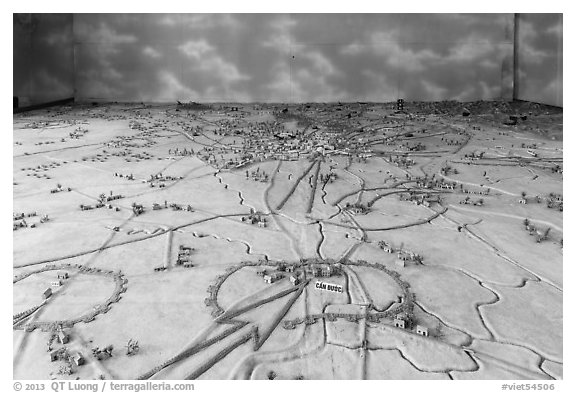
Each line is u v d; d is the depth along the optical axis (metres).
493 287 8.40
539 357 6.60
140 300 7.84
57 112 24.58
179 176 14.56
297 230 10.83
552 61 24.95
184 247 9.79
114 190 13.26
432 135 20.09
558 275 8.81
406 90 27.05
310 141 18.88
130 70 27.44
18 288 8.18
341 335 7.00
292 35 26.88
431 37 26.67
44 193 12.91
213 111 24.98
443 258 9.47
